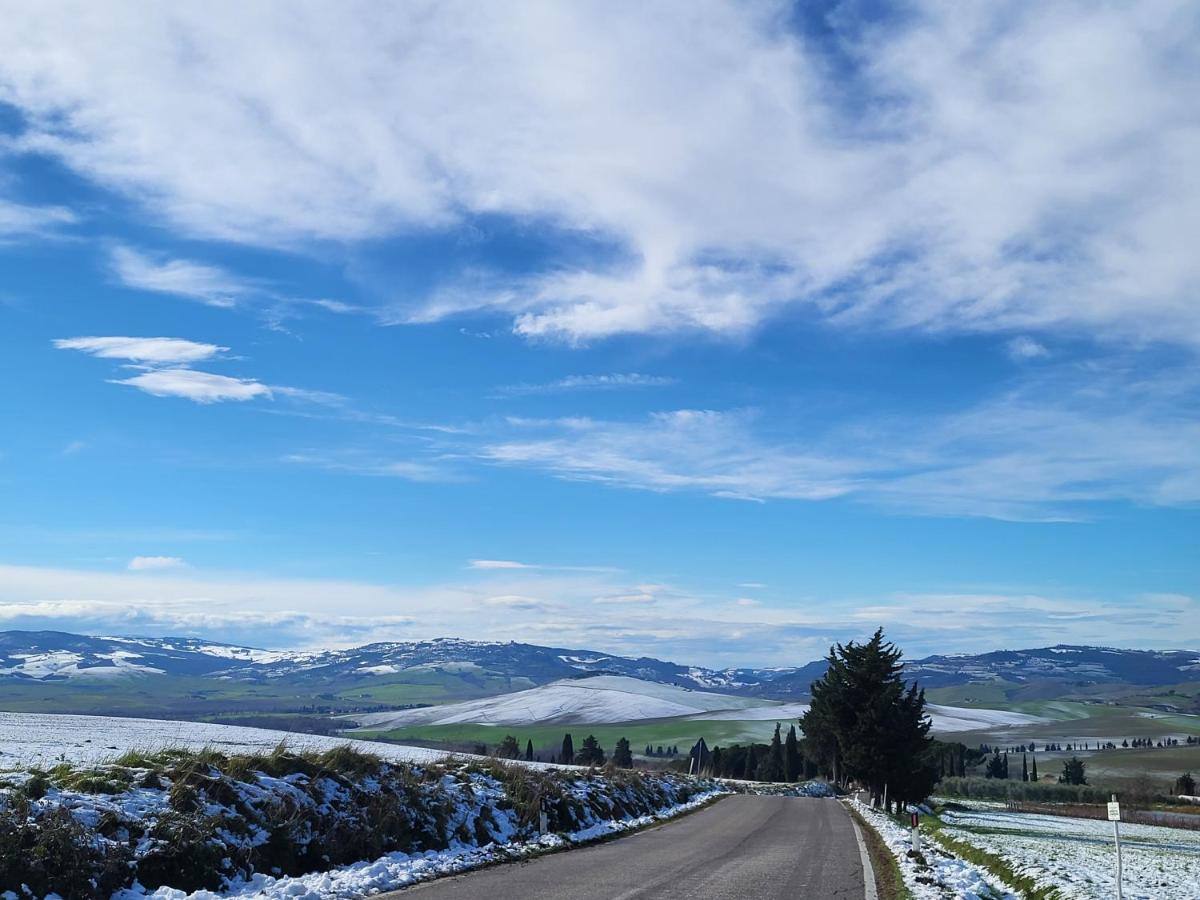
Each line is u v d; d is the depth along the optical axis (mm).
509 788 23359
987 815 59281
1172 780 176750
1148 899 18000
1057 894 16781
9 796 11742
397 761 21906
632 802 31969
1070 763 154875
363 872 14375
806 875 17969
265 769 16484
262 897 12320
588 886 14734
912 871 19453
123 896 11461
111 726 65000
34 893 10594
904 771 53156
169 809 13414
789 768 123188
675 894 14367
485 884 14453
